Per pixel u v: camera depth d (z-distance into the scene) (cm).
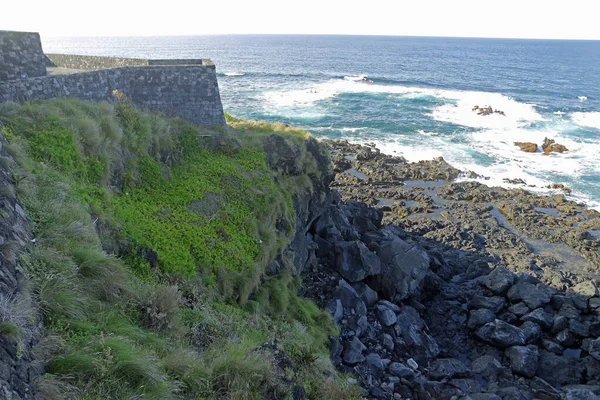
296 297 1911
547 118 6556
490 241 3078
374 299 2352
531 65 15512
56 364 717
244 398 923
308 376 1249
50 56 2753
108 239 1306
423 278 2456
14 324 646
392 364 1867
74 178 1399
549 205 3662
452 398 1723
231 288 1584
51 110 1522
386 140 5372
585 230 3247
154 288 1159
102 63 2645
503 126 6044
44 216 1019
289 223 2142
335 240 2628
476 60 17238
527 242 3138
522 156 4866
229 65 13825
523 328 2192
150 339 945
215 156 2152
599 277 2709
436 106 7300
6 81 1568
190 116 2338
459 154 4900
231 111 6581
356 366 1809
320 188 2655
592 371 1983
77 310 848
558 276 2611
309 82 9931
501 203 3672
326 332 1852
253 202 1975
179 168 1975
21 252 828
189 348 1020
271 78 10538
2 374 587
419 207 3550
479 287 2597
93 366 732
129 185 1689
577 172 4409
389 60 16512
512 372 1986
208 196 1869
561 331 2208
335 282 2330
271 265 1919
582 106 7600
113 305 970
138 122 1875
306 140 2584
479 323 2239
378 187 3981
